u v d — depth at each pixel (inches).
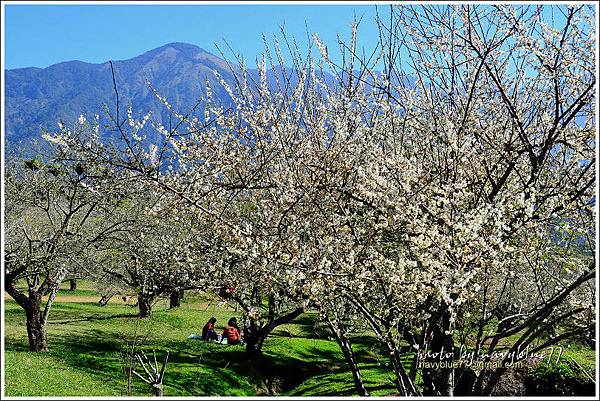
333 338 342.3
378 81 309.9
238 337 729.6
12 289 588.1
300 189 290.2
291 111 326.3
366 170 273.7
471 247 237.1
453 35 291.9
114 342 674.8
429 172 283.6
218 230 324.5
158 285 629.3
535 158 283.3
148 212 335.9
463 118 285.0
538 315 258.1
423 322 287.7
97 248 622.5
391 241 290.2
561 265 336.2
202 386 503.5
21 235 597.3
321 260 261.0
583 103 273.1
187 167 328.2
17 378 449.4
